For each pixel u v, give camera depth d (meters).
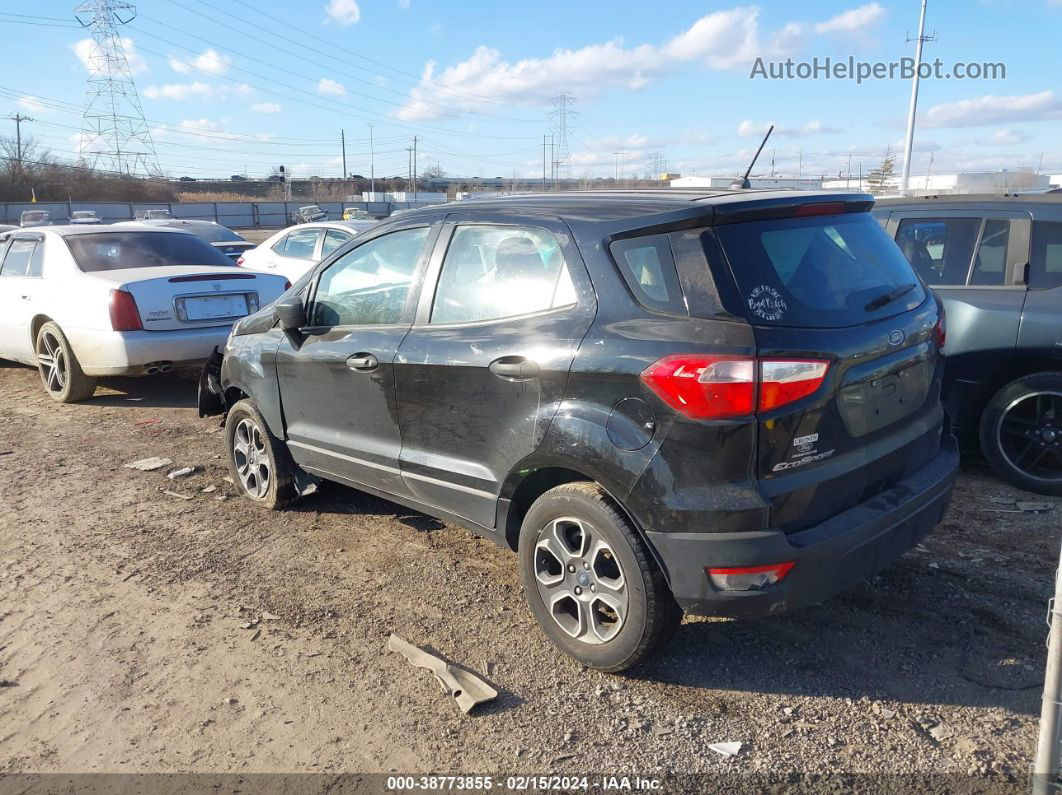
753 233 3.10
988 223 5.17
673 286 3.03
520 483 3.52
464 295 3.79
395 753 2.98
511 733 3.06
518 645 3.64
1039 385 4.86
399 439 4.09
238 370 5.21
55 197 62.50
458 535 4.85
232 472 5.56
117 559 4.64
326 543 4.78
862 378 3.09
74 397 8.12
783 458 2.90
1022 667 3.30
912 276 3.70
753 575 2.90
